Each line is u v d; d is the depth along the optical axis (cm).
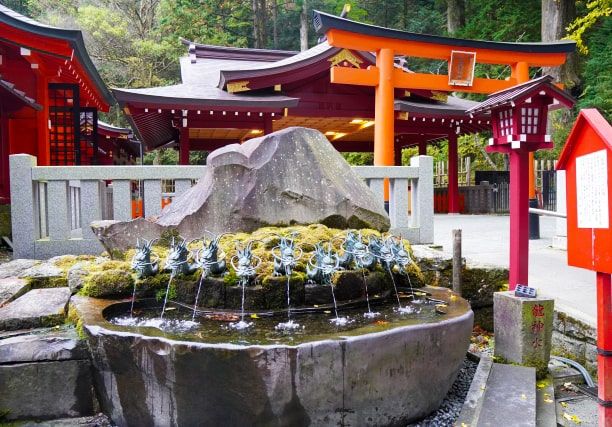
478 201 2077
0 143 969
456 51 1420
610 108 1697
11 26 998
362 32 1348
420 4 3322
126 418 329
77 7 3209
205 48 2147
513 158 502
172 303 413
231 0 3228
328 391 301
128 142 2495
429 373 344
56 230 643
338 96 1667
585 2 2156
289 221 498
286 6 3612
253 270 383
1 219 821
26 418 349
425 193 731
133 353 313
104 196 765
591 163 294
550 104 488
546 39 2017
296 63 1483
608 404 295
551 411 379
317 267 396
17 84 1133
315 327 354
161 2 3200
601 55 1914
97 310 381
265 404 293
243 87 1460
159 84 3056
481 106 528
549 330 450
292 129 531
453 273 572
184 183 672
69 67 1133
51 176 639
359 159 2945
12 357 346
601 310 297
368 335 310
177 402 304
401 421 336
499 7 2602
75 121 1237
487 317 609
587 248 300
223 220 495
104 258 547
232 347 289
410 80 1448
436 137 2145
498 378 412
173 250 418
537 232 1116
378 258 438
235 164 502
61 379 353
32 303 422
